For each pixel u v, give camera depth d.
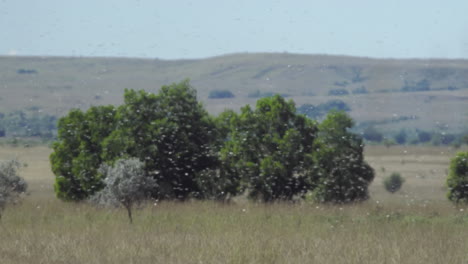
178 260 61.69
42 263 60.22
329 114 156.38
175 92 157.25
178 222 99.00
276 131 155.75
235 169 154.75
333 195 148.75
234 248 66.75
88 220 101.19
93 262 60.62
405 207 126.31
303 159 151.38
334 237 79.75
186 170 154.12
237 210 116.62
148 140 147.62
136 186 101.94
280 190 152.50
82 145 154.88
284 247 70.44
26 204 122.81
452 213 115.56
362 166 154.75
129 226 93.06
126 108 152.25
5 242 73.56
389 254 66.44
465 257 65.62
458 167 143.12
